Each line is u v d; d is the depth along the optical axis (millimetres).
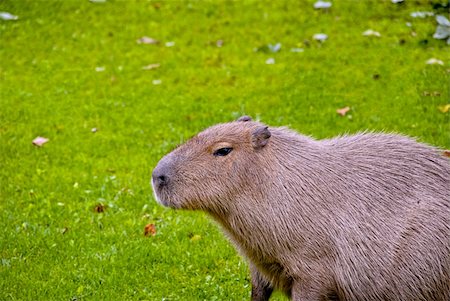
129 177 15953
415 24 22312
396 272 9773
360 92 19188
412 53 20844
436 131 17219
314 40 21797
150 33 22703
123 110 18984
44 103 19359
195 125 18125
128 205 14898
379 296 9891
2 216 14391
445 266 9734
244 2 24094
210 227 14141
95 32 22812
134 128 18125
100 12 23828
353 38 21781
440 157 10328
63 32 22828
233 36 22344
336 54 21047
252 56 21297
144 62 21281
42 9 23922
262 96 19312
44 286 12250
